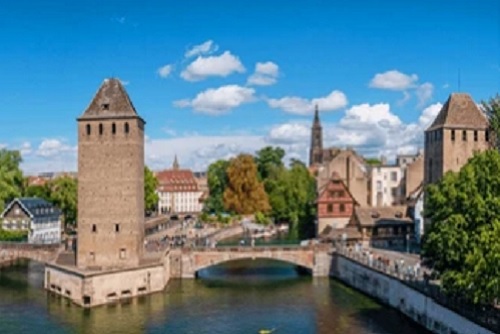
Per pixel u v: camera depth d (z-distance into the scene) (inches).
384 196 6525.6
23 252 4018.2
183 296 3329.2
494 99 3142.2
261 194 6628.9
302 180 6806.1
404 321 2765.7
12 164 5738.2
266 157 7726.4
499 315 2054.6
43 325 2714.1
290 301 3196.4
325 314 2913.4
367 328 2652.6
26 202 5349.4
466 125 3828.7
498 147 3014.3
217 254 3836.1
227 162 7573.8
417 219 4589.1
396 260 3587.6
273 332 2605.8
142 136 3523.6
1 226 5147.6
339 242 4261.8
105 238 3366.1
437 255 2365.9
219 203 7160.4
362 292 3410.4
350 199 5251.0
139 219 3417.8
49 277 3469.5
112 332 2605.8
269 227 6215.6
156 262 3454.7
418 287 2669.8
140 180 3457.2
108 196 3366.1
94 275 3100.4
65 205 5851.4
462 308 2247.8
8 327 2679.6
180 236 4997.5
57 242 4431.6
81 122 3371.1
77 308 3038.9
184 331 2625.5
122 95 3390.7
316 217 5413.4
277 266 4343.0
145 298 3277.6
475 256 1962.4
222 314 2918.3
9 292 3417.8
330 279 3821.4
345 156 6545.3
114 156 3361.2
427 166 4092.0
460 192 2263.8
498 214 2143.2
